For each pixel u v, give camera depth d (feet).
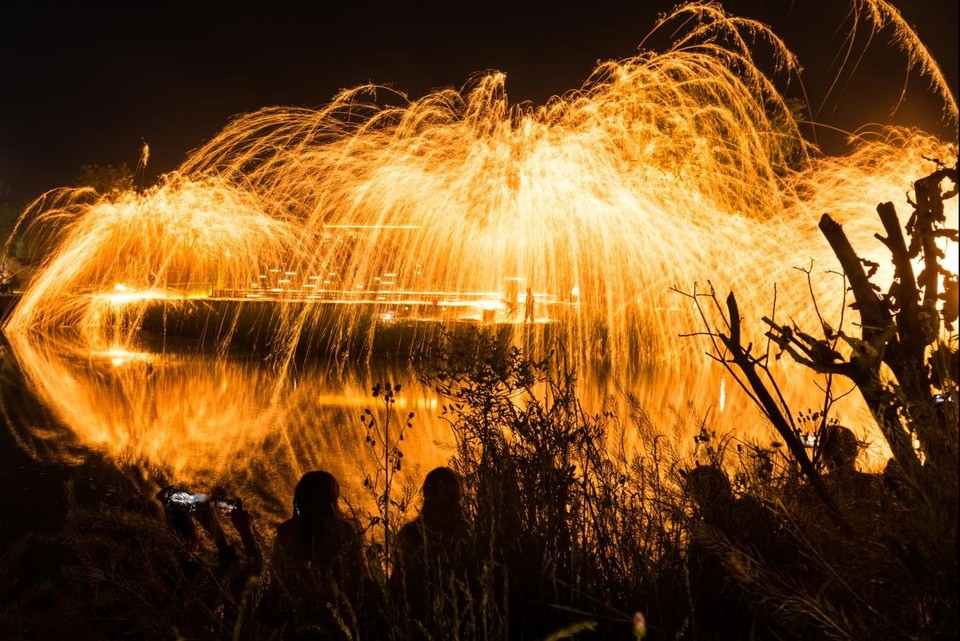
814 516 9.02
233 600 10.04
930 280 8.99
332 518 12.30
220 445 36.19
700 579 9.34
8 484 28.91
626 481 11.60
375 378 60.70
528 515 10.44
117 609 10.17
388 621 8.98
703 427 12.39
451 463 12.70
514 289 92.12
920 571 6.92
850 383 45.75
